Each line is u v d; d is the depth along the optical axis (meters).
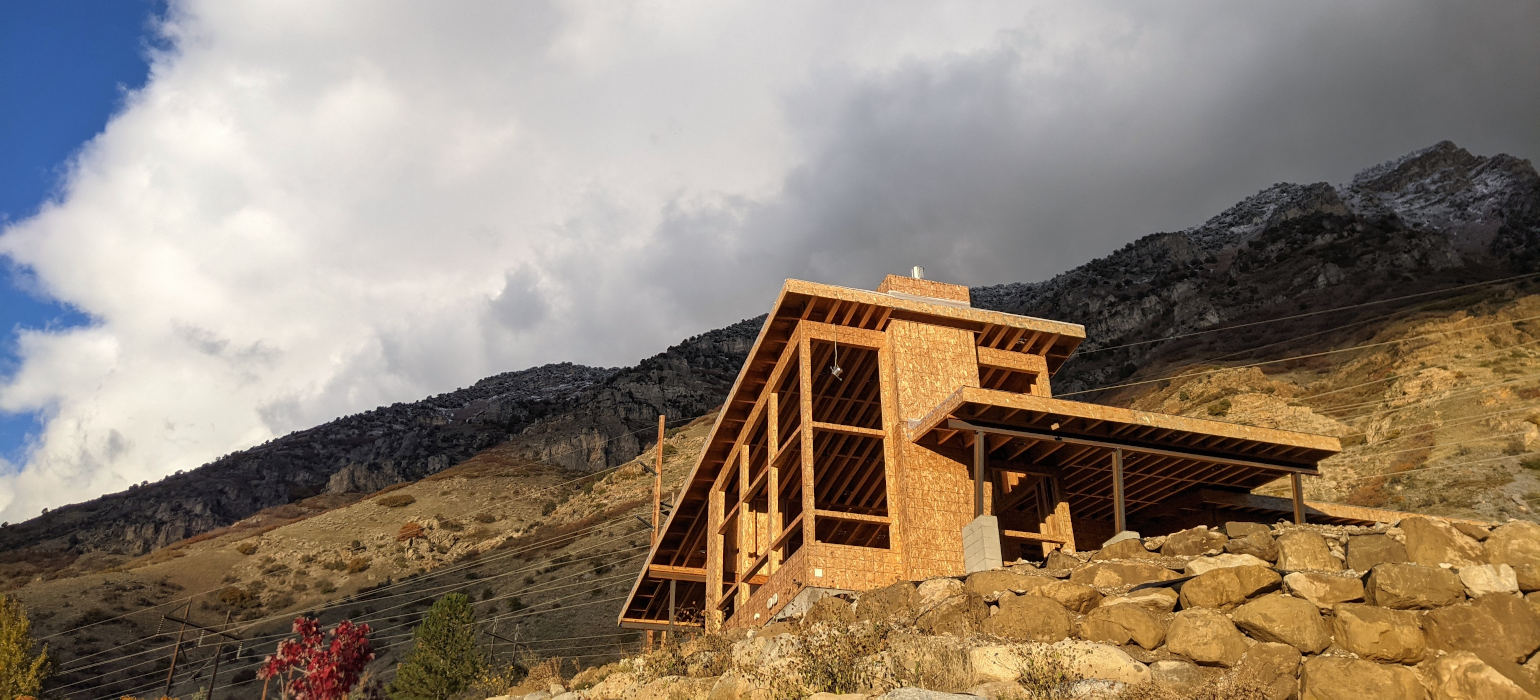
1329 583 11.93
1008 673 11.61
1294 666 11.02
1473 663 10.28
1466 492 48.06
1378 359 77.94
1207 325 127.31
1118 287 157.50
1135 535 16.11
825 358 23.83
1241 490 23.42
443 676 42.44
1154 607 12.87
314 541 101.62
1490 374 63.06
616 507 100.44
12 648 42.44
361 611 78.62
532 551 89.25
